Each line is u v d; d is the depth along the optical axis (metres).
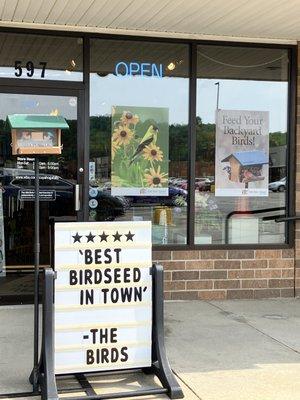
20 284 4.80
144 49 4.95
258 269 5.14
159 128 5.00
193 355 3.55
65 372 2.89
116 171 4.92
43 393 2.76
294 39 5.10
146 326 3.03
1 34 4.64
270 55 5.16
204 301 5.00
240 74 5.12
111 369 2.96
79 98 4.81
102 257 2.96
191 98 5.02
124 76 4.92
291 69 5.17
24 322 4.22
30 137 2.86
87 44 4.79
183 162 5.05
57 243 2.90
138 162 4.97
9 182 4.77
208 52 5.06
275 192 5.21
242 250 5.11
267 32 4.86
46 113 4.76
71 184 4.82
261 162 5.20
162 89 5.00
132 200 4.96
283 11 4.23
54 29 4.71
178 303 4.91
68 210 4.83
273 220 5.21
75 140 4.82
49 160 4.78
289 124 5.19
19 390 2.94
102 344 2.95
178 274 4.99
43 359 2.84
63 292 2.89
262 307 4.81
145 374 3.16
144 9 4.21
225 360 3.46
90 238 2.95
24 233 4.81
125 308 3.00
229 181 5.14
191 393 2.95
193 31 4.85
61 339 2.89
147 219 4.99
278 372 3.27
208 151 5.09
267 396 2.93
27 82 4.71
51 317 2.83
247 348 3.70
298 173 5.19
